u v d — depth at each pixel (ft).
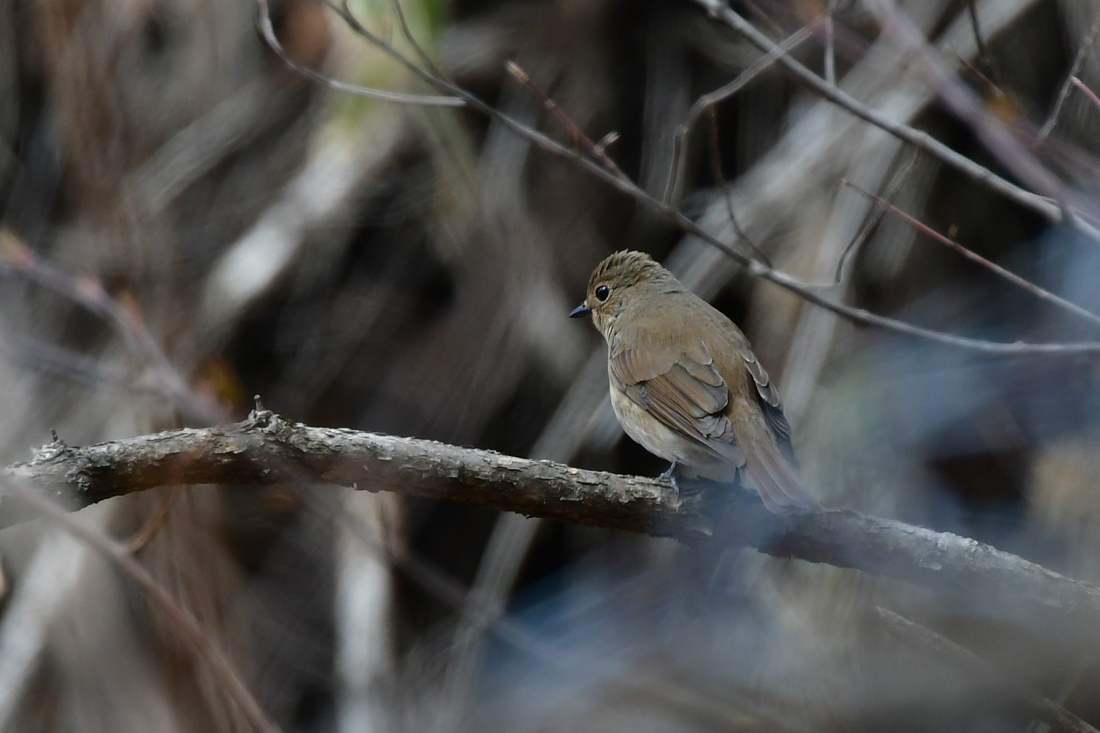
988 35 36.29
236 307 40.52
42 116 42.60
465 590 41.57
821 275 36.83
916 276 37.35
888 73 37.76
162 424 37.86
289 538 40.14
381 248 42.34
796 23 32.78
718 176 26.89
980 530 35.55
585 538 40.01
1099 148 35.04
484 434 40.60
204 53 42.78
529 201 41.42
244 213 42.22
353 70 41.19
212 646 18.81
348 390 41.47
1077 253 37.01
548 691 37.01
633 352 29.19
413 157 41.81
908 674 32.35
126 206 39.32
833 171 37.73
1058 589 23.11
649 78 41.50
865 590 33.63
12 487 17.65
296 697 38.81
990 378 36.29
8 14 42.91
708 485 23.95
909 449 35.96
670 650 35.60
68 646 36.40
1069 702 30.19
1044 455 35.83
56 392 39.75
